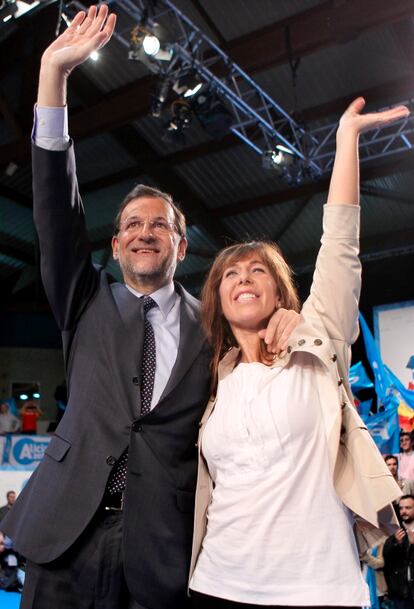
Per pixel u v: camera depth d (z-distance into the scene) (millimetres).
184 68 6387
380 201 10031
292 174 7988
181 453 2090
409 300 9914
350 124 2092
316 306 2018
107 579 1965
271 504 1809
